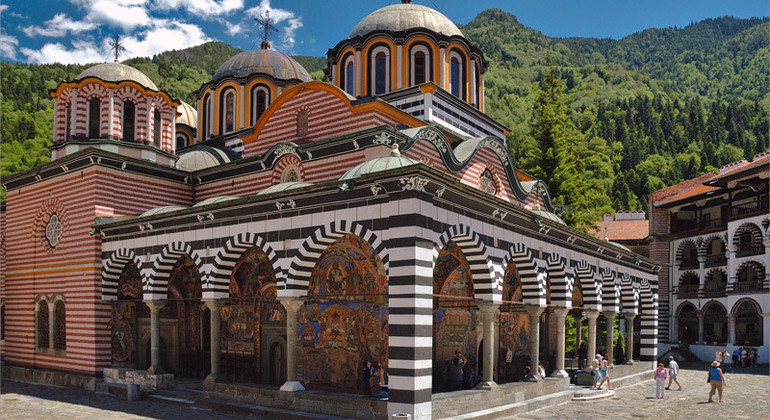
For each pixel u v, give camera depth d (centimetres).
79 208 2808
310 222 1969
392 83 3253
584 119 13038
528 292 2377
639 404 2481
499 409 2033
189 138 4384
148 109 3045
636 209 9825
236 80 3734
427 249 1766
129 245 2595
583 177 5084
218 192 3006
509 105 14388
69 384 2744
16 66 9431
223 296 2273
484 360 2095
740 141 12094
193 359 2795
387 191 1786
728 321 5059
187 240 2353
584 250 2780
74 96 2956
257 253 2544
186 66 11981
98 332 2675
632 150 11662
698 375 3994
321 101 2747
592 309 2820
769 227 4716
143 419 2034
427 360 1733
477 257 2058
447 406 1831
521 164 5097
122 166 2839
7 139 7156
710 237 5378
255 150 2966
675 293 5700
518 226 2267
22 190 3150
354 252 2198
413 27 3294
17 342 3092
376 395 1881
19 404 2352
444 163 2516
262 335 2506
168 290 2869
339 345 2225
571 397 2494
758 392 3012
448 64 3338
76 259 2789
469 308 2475
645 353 3591
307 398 1922
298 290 2005
